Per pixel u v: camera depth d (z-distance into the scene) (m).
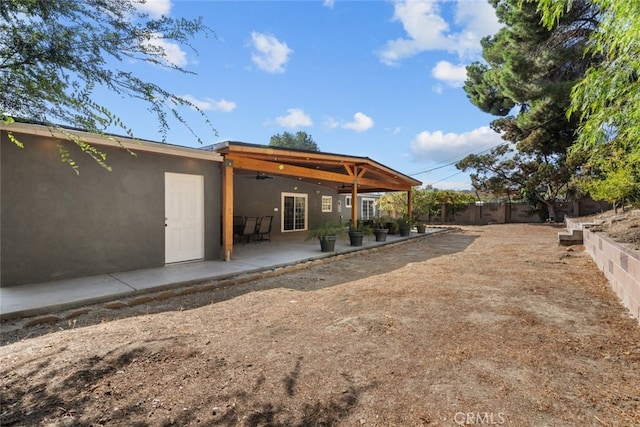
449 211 21.06
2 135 4.48
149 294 4.48
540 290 4.57
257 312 3.77
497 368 2.39
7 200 4.55
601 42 2.62
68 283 4.78
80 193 5.16
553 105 12.73
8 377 2.14
